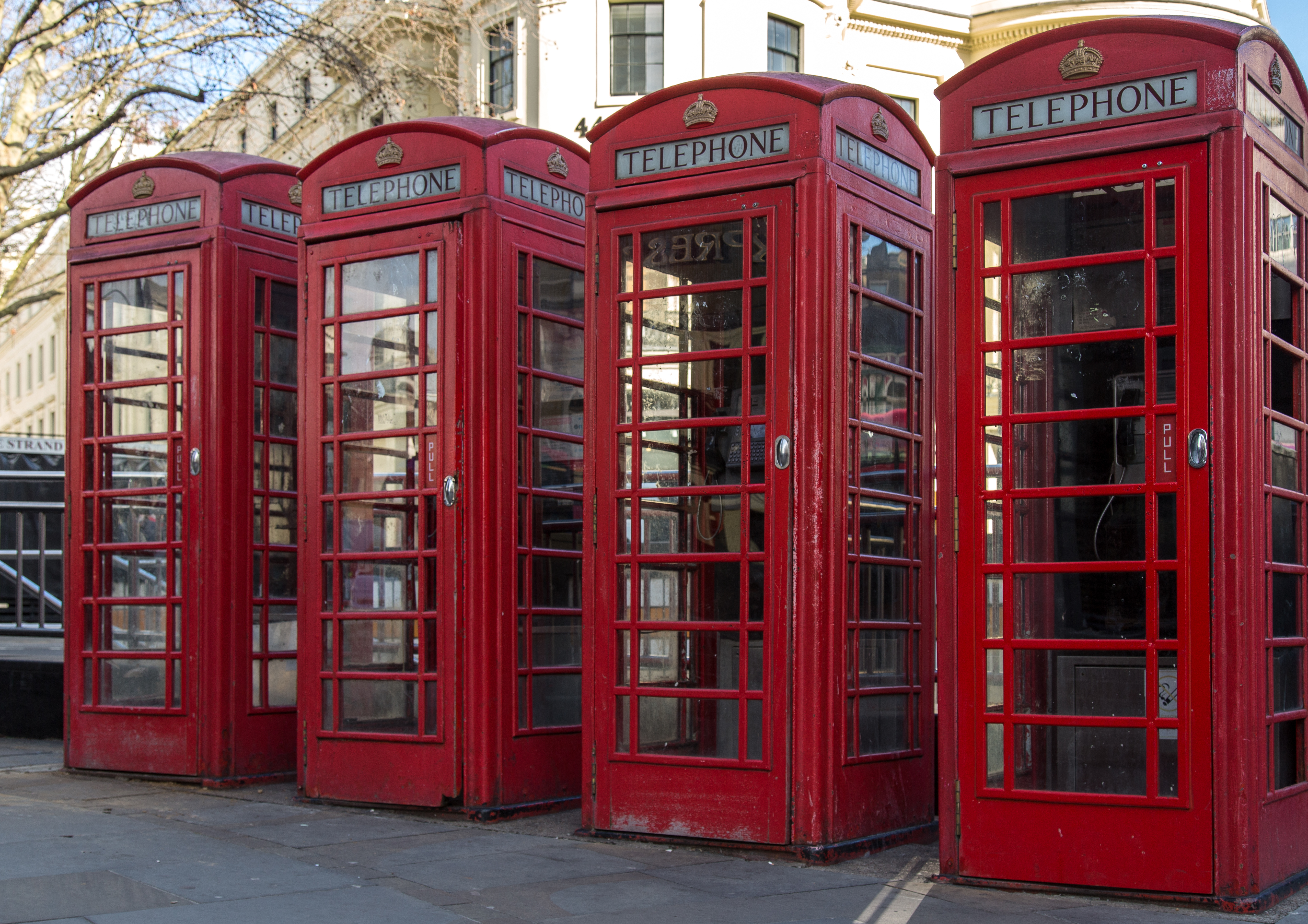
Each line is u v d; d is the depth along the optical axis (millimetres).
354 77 19453
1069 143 5602
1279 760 5547
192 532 8203
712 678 6363
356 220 7594
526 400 7418
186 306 8297
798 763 6109
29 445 32125
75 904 4984
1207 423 5297
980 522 5719
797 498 6172
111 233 8703
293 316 8672
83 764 8555
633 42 25266
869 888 5539
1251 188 5344
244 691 8219
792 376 6219
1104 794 5406
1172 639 5328
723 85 6480
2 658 10695
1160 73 5457
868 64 27062
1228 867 5172
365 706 7430
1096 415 5512
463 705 7105
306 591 7625
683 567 6457
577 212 7859
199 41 17438
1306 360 6008
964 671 5699
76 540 8656
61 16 16906
